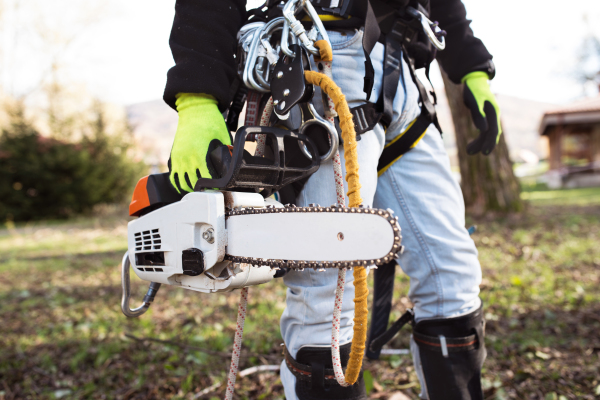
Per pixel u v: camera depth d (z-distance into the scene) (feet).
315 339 3.06
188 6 2.93
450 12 4.02
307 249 2.29
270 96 3.08
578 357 6.24
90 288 13.50
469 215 22.80
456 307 3.61
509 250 14.76
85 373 6.86
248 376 6.19
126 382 6.43
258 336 7.69
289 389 3.20
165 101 2.97
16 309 11.41
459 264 3.64
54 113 58.85
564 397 5.10
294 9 2.85
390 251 2.01
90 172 51.55
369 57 2.91
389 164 3.64
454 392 3.58
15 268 18.49
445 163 3.75
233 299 10.52
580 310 8.32
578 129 77.20
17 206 49.62
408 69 3.42
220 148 2.65
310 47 2.70
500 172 22.80
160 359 7.06
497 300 9.11
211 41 2.88
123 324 9.20
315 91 2.96
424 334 3.72
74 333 8.84
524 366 6.02
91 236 30.68
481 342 3.69
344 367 3.05
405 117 3.41
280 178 2.75
